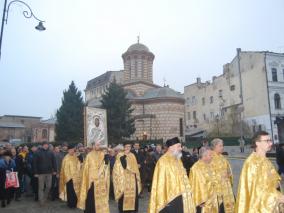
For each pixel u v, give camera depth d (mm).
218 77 65062
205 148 7480
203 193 7086
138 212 11312
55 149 15461
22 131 79312
